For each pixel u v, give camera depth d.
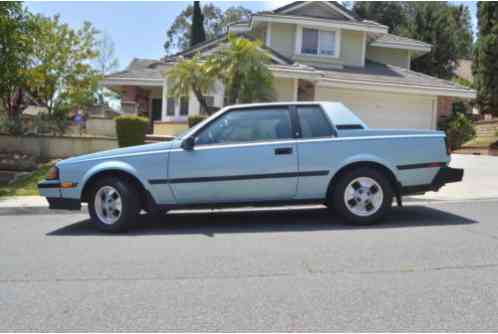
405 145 5.94
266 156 5.84
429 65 31.27
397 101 18.36
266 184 5.86
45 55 17.83
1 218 7.25
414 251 4.78
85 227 6.41
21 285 3.94
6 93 15.41
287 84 17.42
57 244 5.38
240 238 5.49
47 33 17.45
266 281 3.94
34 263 4.59
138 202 5.99
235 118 6.06
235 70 12.76
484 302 3.43
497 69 20.05
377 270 4.18
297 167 5.85
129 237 5.69
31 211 7.81
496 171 12.01
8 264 4.56
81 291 3.77
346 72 18.69
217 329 3.03
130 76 19.83
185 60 14.30
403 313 3.24
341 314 3.24
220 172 5.83
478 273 4.08
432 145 5.99
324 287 3.77
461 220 6.36
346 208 5.97
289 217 6.83
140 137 12.42
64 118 17.70
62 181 5.96
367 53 22.53
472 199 8.37
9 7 11.49
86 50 19.45
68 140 13.44
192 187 5.86
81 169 5.94
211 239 5.47
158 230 6.09
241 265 4.39
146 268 4.36
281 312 3.28
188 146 5.83
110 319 3.21
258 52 13.16
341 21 19.16
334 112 6.07
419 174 5.96
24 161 12.43
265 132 6.00
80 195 5.95
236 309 3.35
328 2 19.62
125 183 5.93
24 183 10.98
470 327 3.02
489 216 6.66
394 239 5.28
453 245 5.00
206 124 6.00
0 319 3.24
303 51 19.42
